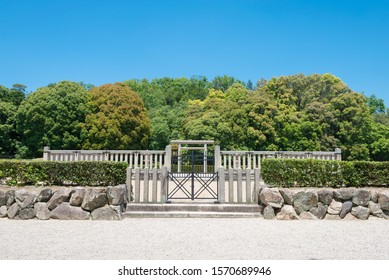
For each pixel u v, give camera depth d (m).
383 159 26.72
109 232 5.49
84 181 7.18
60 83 23.86
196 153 17.77
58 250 4.41
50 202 6.63
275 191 6.81
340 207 6.70
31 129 22.30
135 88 43.03
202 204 7.09
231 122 23.42
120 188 6.75
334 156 12.53
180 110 30.45
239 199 7.29
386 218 6.73
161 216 6.81
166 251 4.38
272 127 23.38
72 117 22.61
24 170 7.21
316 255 4.25
